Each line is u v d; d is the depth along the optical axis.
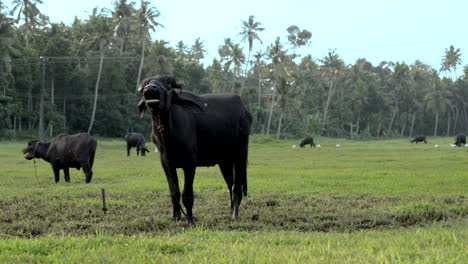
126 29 78.25
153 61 77.19
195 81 90.00
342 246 7.00
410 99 117.31
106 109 77.50
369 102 112.25
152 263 6.06
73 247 7.07
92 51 78.12
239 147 10.78
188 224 9.42
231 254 6.36
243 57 86.19
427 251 6.40
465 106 124.56
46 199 13.27
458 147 55.12
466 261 5.83
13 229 9.16
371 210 10.84
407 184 16.20
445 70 122.00
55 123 71.62
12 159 34.44
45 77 70.94
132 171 23.20
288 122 94.69
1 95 61.12
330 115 106.38
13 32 55.41
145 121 81.94
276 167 26.20
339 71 100.31
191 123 9.75
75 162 18.75
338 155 40.00
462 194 13.76
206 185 15.93
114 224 9.45
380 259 5.90
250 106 90.19
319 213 10.45
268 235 8.03
